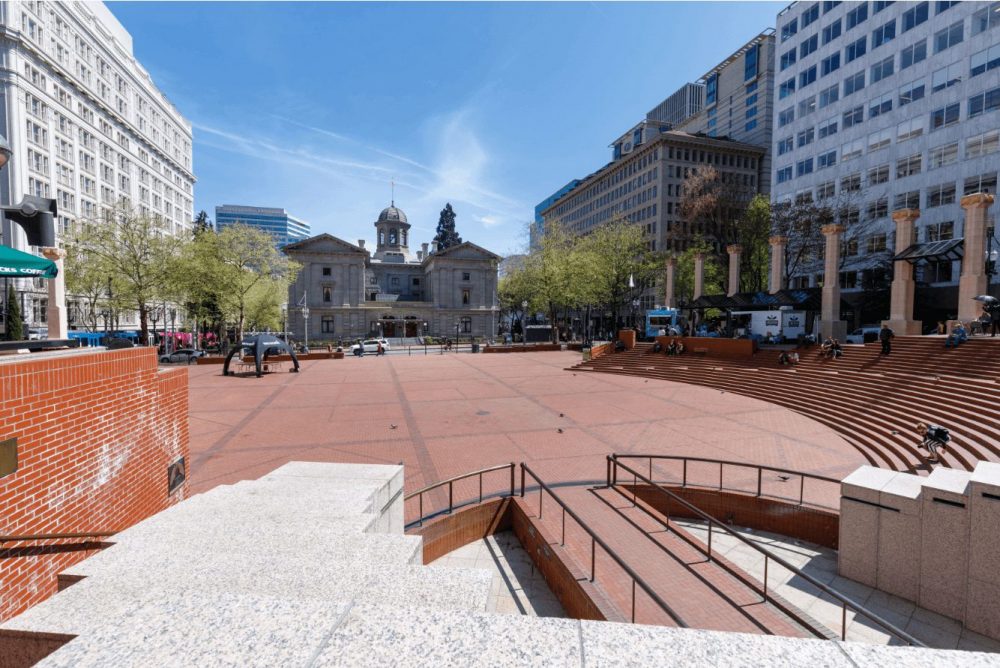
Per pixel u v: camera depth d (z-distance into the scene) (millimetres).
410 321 66938
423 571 2617
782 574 7496
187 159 90312
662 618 5758
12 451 4562
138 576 2727
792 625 5645
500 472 10953
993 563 5910
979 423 12227
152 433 7090
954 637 6023
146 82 73562
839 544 7383
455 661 1351
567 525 8148
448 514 8250
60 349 6477
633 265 49562
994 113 34875
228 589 2559
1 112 46375
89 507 5664
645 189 82875
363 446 13047
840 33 46188
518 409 17766
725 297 32656
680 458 9539
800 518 8617
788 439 13555
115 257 33781
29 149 48875
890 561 6863
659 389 22438
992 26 34938
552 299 47656
